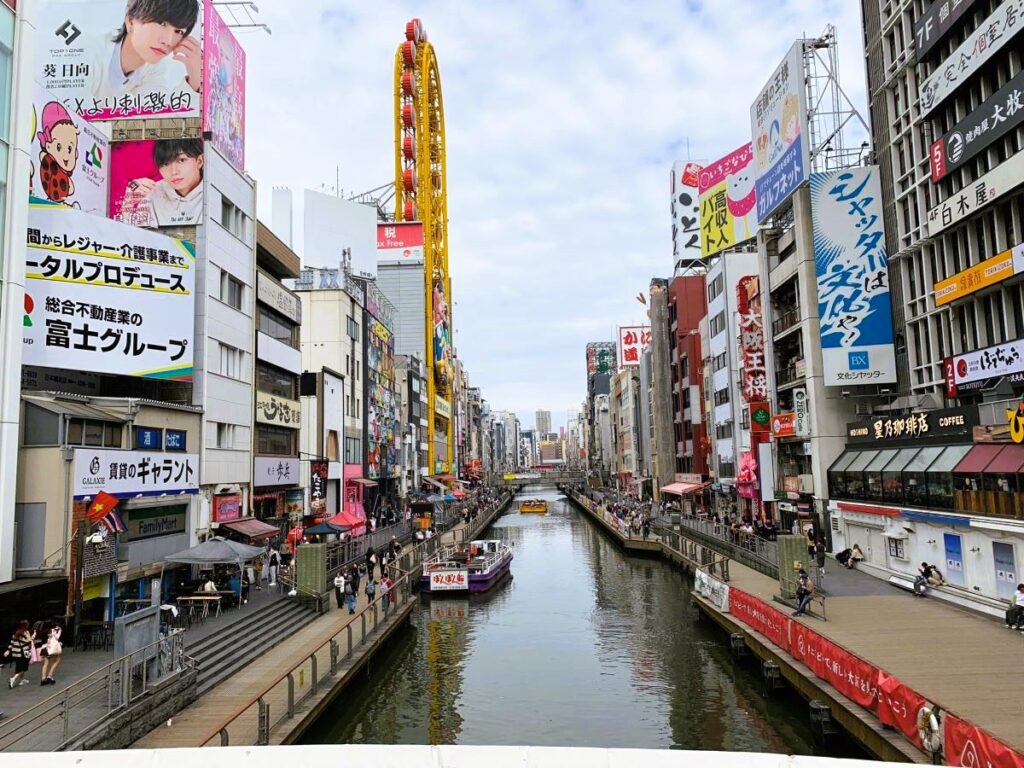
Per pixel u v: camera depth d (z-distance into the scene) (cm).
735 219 6762
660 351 9181
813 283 4566
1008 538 2566
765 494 5156
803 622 2573
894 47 4056
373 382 6712
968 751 1277
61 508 2255
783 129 4862
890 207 4153
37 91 2903
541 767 622
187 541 3039
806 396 4591
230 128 3756
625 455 12988
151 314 2967
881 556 3647
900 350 4112
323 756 649
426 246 10931
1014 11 2903
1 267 2175
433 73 12006
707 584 3397
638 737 2067
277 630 2681
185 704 1852
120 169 3416
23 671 1758
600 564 5703
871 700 1694
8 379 2170
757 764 607
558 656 2981
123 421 2633
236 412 3681
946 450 3097
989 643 2220
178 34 3488
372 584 3500
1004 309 3152
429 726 2197
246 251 3866
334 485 5481
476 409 17962
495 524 9956
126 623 1658
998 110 2986
